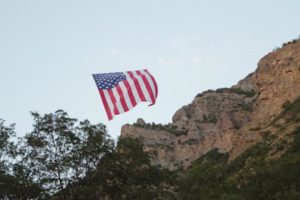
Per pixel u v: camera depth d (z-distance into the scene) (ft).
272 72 461.78
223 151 643.04
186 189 331.16
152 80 126.93
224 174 354.54
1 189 136.98
